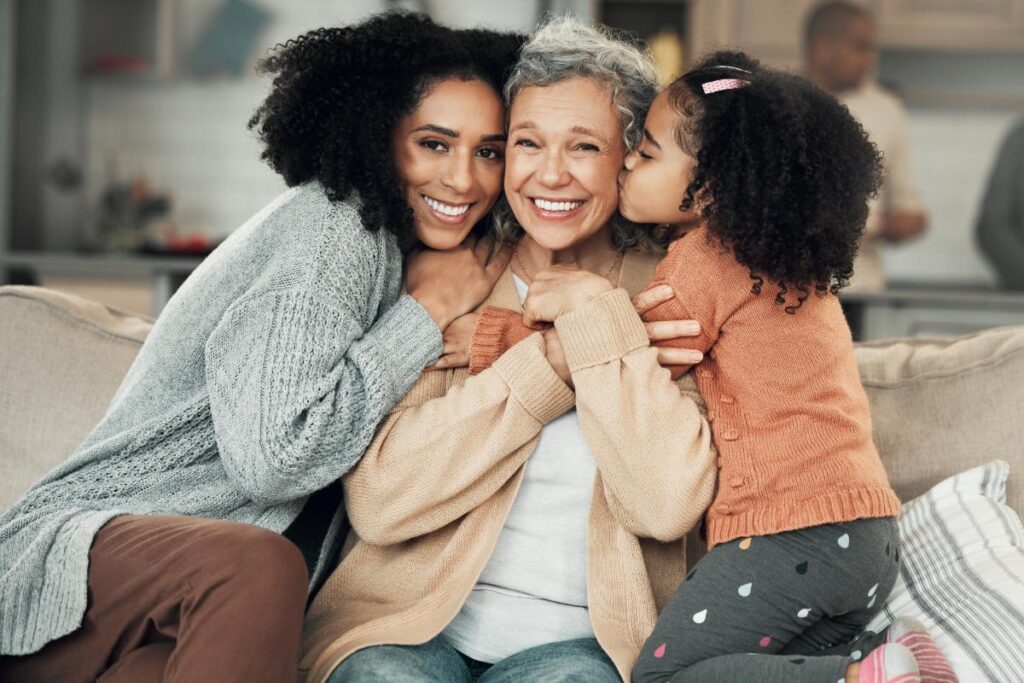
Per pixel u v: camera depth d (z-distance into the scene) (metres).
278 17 5.48
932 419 1.88
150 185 5.50
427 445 1.61
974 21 5.18
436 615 1.59
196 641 1.37
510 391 1.62
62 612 1.48
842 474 1.53
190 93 5.52
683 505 1.57
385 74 1.70
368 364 1.60
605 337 1.60
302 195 1.71
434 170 1.73
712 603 1.52
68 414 1.92
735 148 1.59
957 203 5.47
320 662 1.55
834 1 4.59
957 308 4.01
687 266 1.64
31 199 5.03
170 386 1.67
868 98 4.45
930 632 1.61
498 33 1.83
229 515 1.66
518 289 1.84
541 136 1.70
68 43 5.29
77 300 2.04
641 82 1.73
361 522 1.65
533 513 1.69
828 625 1.58
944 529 1.72
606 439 1.60
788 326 1.60
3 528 1.58
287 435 1.55
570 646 1.59
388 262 1.73
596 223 1.75
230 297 1.66
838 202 1.59
